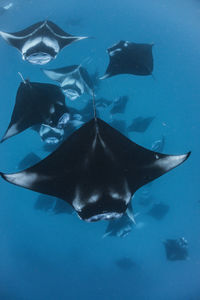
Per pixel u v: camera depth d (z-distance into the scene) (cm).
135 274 686
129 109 736
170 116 735
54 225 707
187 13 898
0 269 709
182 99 751
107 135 326
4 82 780
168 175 707
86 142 321
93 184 309
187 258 641
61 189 315
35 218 713
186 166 711
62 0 927
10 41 595
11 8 921
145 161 326
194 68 789
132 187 318
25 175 311
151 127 725
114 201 303
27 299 684
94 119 331
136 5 920
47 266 702
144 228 689
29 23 891
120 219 594
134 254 692
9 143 720
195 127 729
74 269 697
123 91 749
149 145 706
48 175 317
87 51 815
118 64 626
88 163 315
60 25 886
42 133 587
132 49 630
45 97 529
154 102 745
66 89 608
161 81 771
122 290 675
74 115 645
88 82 641
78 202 309
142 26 868
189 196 700
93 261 696
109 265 692
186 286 665
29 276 703
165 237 684
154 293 666
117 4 917
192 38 840
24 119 527
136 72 622
